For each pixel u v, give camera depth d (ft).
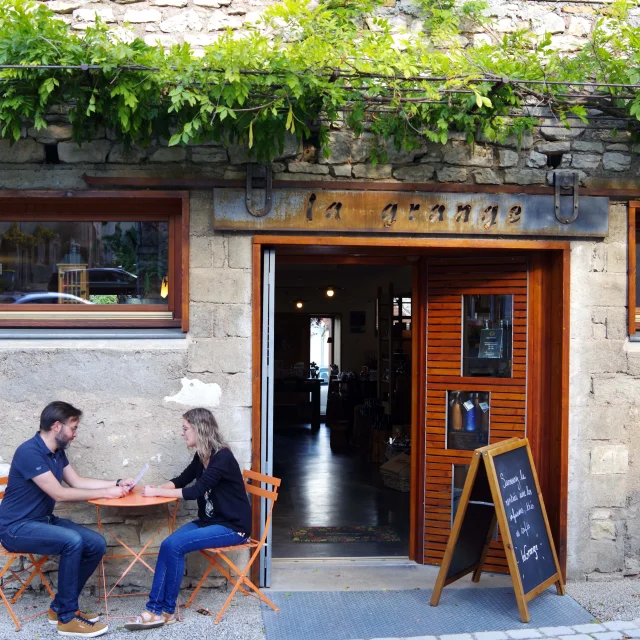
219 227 15.93
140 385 15.96
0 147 15.70
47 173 15.78
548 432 17.51
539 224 16.79
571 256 17.08
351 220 16.26
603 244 17.20
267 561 16.46
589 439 17.12
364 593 16.25
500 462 15.12
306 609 15.26
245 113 14.60
